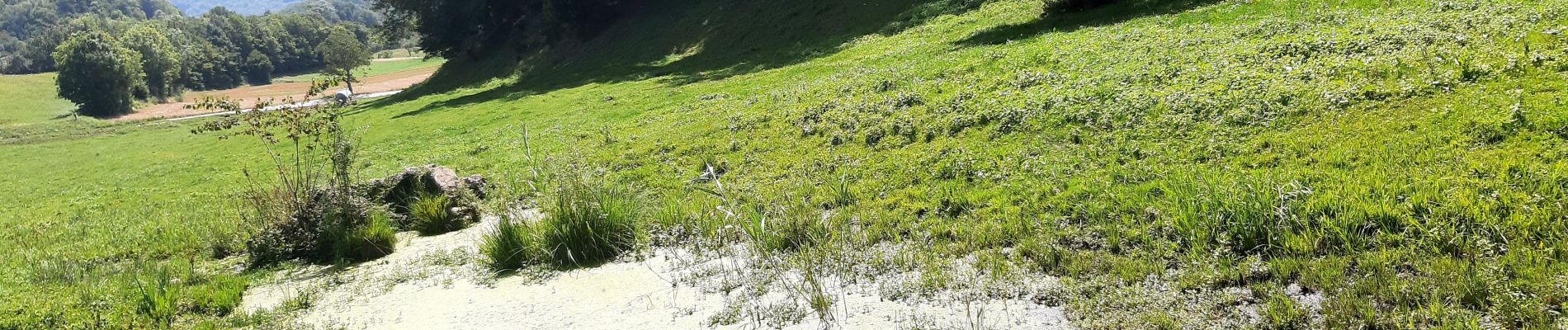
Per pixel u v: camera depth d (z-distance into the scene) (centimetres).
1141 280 686
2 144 6344
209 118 6919
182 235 1436
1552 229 638
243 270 1132
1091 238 798
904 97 1656
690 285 824
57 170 4141
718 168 1488
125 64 9819
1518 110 888
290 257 1169
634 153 1747
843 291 748
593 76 4384
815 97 2005
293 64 19975
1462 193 727
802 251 855
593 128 2323
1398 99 1026
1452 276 602
